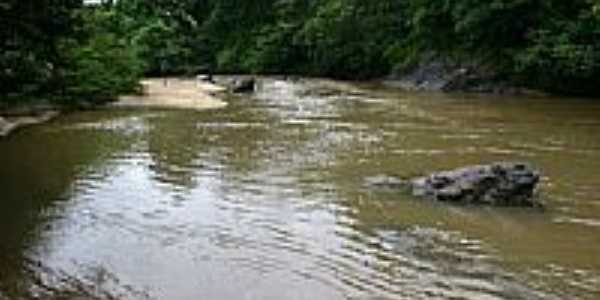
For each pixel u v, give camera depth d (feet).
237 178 85.81
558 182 86.17
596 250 62.08
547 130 127.44
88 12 160.45
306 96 188.24
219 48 336.49
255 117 140.97
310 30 288.10
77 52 150.61
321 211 72.28
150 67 289.74
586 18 192.75
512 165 76.64
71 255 59.00
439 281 54.70
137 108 152.76
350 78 274.16
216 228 66.69
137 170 89.66
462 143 112.16
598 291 53.31
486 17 211.41
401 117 143.02
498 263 58.75
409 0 257.55
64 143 107.55
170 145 107.34
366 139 114.62
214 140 112.37
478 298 51.75
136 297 51.13
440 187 77.66
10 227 65.87
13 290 51.75
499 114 150.41
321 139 114.11
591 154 104.42
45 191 78.59
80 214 70.18
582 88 198.08
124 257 58.85
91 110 147.74
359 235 65.00
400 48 253.44
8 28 87.10
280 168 91.45
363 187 81.66
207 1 357.61
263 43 308.19
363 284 54.03
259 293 52.21
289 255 59.93
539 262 59.06
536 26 208.54
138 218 69.36
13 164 92.02
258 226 67.41
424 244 62.90
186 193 78.79
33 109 138.51
